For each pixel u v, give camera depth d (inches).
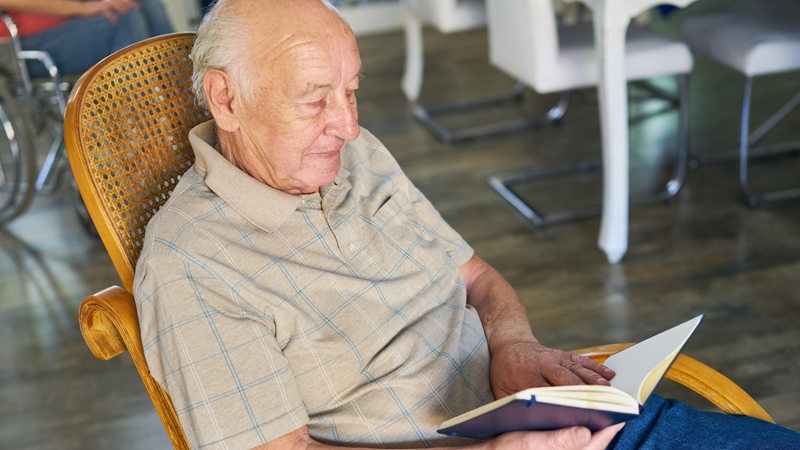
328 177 45.8
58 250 117.4
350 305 45.9
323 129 44.3
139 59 52.2
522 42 110.3
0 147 128.2
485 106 157.9
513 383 48.2
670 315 93.1
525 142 140.9
